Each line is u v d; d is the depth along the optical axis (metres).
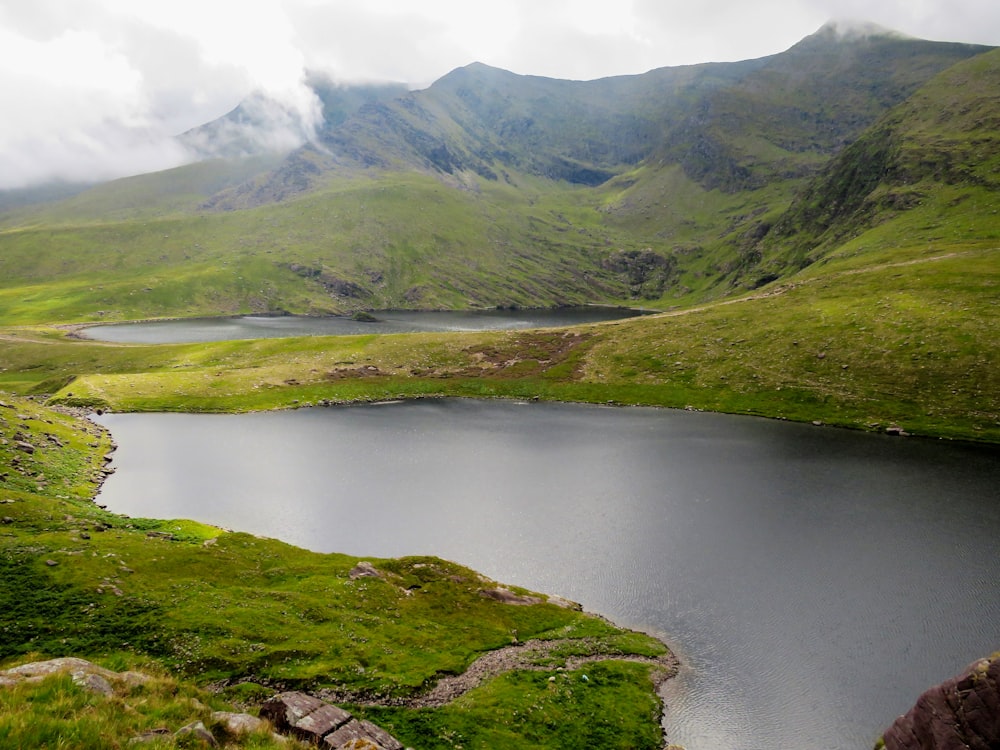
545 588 50.75
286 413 122.44
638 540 58.78
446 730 30.05
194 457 89.38
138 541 48.88
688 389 127.31
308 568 48.91
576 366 149.25
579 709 33.94
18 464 70.06
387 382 144.88
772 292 180.00
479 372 153.00
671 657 40.56
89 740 14.82
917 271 151.25
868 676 37.97
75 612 35.66
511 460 87.25
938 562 52.62
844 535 58.59
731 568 52.66
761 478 76.38
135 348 183.00
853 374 114.75
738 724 33.88
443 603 45.50
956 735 23.69
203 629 35.84
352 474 81.06
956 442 90.19
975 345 108.94
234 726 19.52
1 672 19.39
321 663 34.38
